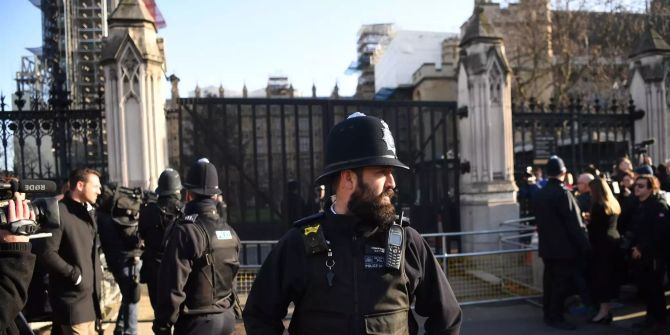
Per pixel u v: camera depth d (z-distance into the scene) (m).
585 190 7.44
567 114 9.73
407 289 1.99
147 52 7.49
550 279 6.05
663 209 5.62
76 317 3.85
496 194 8.78
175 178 4.96
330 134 2.06
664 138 10.21
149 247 4.86
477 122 8.88
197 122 8.38
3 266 2.19
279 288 2.00
